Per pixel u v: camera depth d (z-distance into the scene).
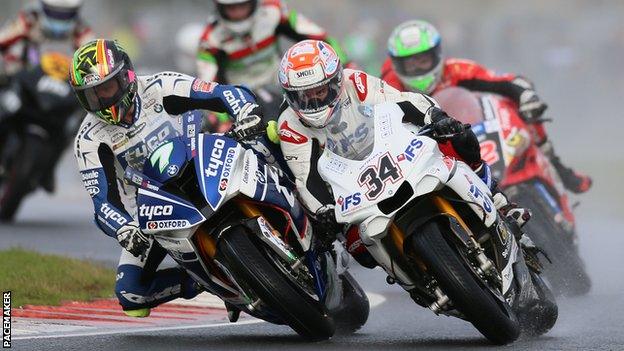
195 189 21.28
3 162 46.44
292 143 22.17
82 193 66.44
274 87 34.66
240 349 21.31
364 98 21.86
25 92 44.81
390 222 20.27
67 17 46.28
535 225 28.70
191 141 21.36
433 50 30.28
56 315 25.88
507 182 28.31
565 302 28.12
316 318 21.11
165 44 94.94
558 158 33.22
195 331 24.30
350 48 88.12
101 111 22.48
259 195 20.92
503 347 21.06
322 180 21.97
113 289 29.33
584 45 96.69
